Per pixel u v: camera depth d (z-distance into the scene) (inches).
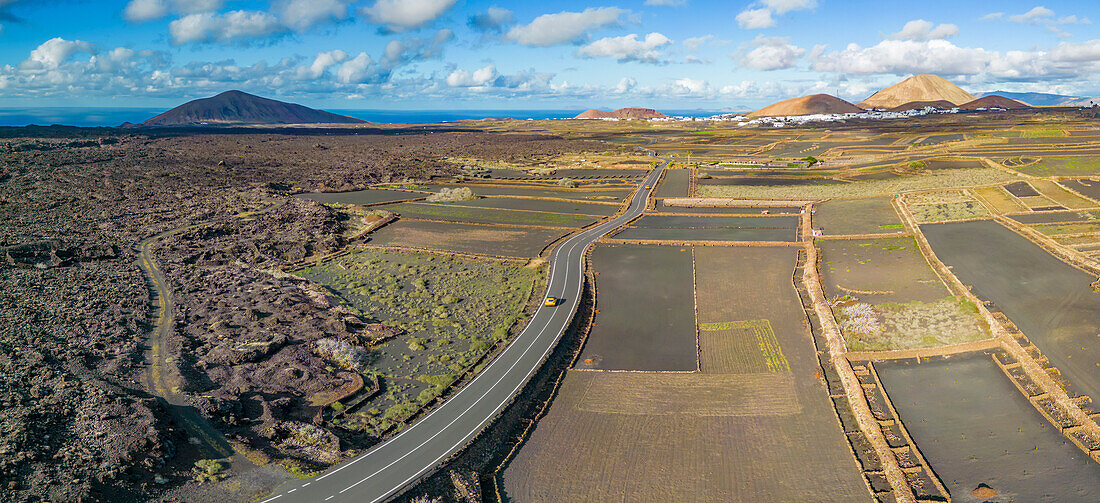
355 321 2711.6
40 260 3277.6
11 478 1448.1
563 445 1845.5
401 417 1936.5
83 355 2110.0
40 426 1653.5
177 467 1611.7
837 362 2279.8
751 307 2864.2
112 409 1755.7
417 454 1732.3
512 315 2780.5
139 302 2741.1
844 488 1624.0
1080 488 1578.5
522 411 2009.1
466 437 1815.9
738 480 1668.3
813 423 1925.4
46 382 1889.8
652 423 1951.3
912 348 2352.4
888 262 3339.1
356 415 1974.7
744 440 1849.2
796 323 2672.2
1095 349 2256.4
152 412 1775.3
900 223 4121.6
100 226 4138.8
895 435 1850.4
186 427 1774.1
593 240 4047.7
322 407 2005.4
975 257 3314.5
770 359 2354.8
